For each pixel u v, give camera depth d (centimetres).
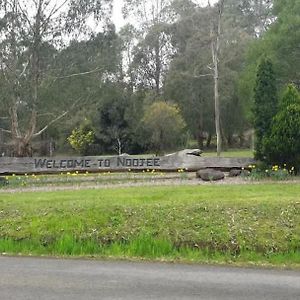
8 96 2433
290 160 1694
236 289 607
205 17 4150
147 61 4856
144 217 938
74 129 4169
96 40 2675
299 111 1669
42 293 587
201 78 4275
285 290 603
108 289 605
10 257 802
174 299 566
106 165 1767
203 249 819
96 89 2725
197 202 1041
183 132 4234
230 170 1769
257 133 1794
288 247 809
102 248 842
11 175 1720
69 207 1015
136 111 4331
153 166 1775
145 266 731
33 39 2478
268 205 986
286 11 2842
